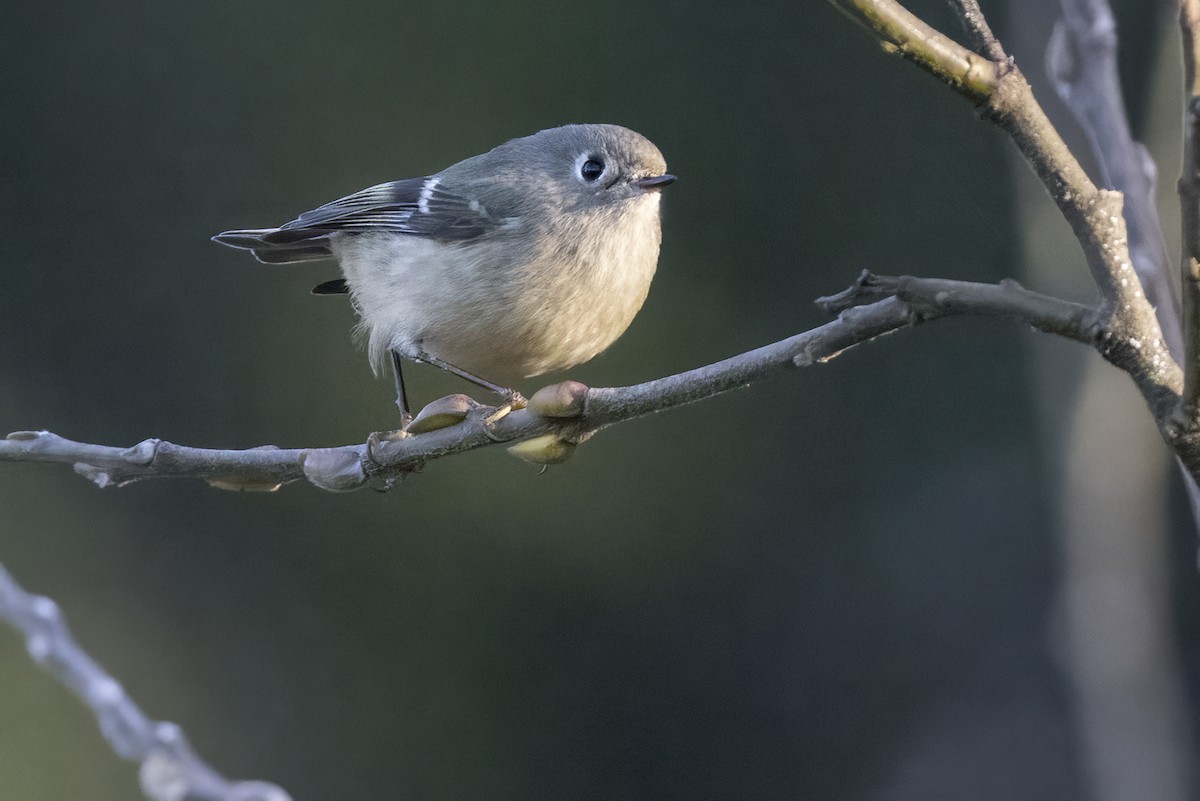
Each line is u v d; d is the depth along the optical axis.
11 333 11.81
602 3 12.21
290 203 12.14
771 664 11.52
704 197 12.00
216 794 3.60
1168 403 2.61
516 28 12.19
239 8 12.27
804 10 12.06
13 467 11.18
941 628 11.52
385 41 12.21
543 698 11.38
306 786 11.01
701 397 3.71
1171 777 6.79
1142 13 7.33
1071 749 10.89
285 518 11.52
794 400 12.09
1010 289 2.72
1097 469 6.96
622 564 11.75
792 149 11.95
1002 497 11.63
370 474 4.45
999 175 8.02
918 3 8.12
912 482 11.88
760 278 11.88
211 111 12.22
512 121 12.09
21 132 12.05
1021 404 11.73
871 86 11.83
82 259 11.97
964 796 10.90
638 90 12.14
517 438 4.11
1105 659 6.89
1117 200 2.59
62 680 3.73
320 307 12.02
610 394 3.92
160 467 4.46
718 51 12.13
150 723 3.69
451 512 11.69
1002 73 2.56
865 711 11.44
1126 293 2.60
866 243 11.73
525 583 11.60
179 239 12.10
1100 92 4.01
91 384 11.83
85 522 11.19
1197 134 2.34
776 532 11.85
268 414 11.84
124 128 12.18
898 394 11.97
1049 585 11.29
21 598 3.76
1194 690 9.57
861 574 11.76
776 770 11.32
